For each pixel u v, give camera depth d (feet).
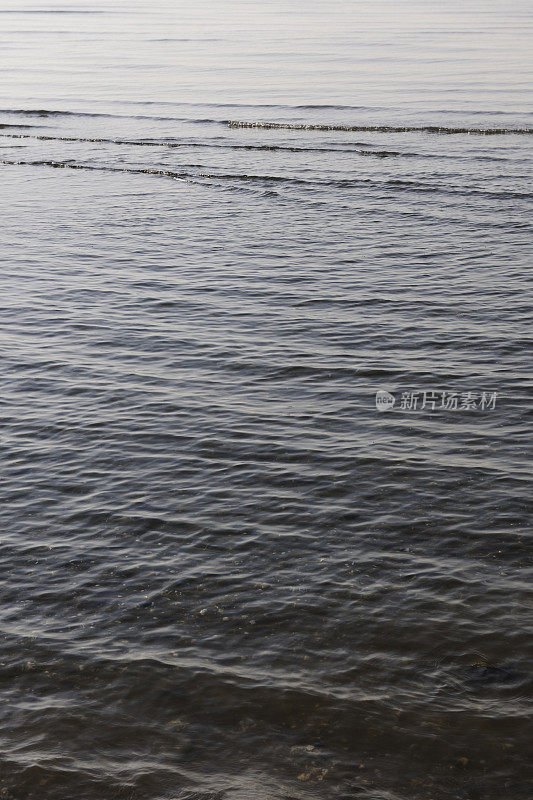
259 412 35.47
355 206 70.85
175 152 93.66
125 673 20.97
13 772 18.17
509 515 27.37
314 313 47.19
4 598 23.97
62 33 247.29
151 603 23.61
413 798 17.35
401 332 44.16
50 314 47.55
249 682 20.58
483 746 18.53
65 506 28.60
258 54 177.37
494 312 46.57
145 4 410.31
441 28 233.76
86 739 19.06
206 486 29.68
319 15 301.22
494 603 23.17
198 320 46.47
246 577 24.64
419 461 31.01
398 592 23.77
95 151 94.89
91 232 64.44
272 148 94.17
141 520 27.66
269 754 18.56
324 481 29.81
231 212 69.87
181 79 145.69
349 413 35.22
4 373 39.78
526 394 36.58
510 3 367.04
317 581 24.36
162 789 17.72
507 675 20.58
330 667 21.04
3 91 137.69
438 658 21.22
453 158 86.79
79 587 24.38
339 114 111.04
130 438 33.32
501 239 60.54
